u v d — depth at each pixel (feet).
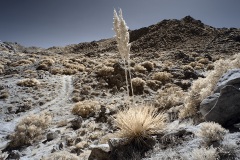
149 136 15.55
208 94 21.75
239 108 14.71
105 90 77.66
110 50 305.12
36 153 32.19
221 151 10.84
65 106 63.52
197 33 257.34
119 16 17.46
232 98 14.98
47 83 89.25
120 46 17.74
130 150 15.01
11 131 44.98
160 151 13.85
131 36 316.19
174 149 13.33
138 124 15.78
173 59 144.25
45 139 38.73
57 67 122.01
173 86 73.51
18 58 169.37
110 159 15.17
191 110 21.72
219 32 243.19
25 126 40.55
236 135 12.20
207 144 12.15
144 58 167.84
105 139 25.40
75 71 115.85
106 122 44.27
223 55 151.23
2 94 70.18
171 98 40.83
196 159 10.86
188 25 280.51
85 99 69.46
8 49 296.10
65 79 99.71
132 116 16.35
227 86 15.38
